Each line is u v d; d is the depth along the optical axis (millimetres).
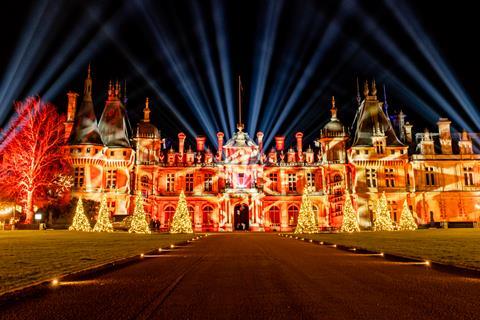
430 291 9633
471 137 69312
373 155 65250
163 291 9742
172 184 67625
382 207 50031
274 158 70000
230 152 67438
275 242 30359
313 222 46094
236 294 9344
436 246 21000
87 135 59812
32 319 7172
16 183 53719
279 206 67125
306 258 17625
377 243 24578
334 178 67938
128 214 59281
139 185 64750
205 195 66500
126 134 65062
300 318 7188
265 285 10547
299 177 68625
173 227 47188
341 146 68500
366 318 7164
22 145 54219
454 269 13000
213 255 19266
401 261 16094
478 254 16422
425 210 64562
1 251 17953
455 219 64625
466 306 8047
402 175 65250
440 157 66312
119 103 66125
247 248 23953
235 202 64625
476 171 66125
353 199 64125
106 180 61531
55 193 57781
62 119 61875
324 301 8555
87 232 41531
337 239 30312
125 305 8234
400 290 9773
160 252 20891
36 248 19672
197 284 10727
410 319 7070
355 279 11492
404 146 65688
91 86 63375
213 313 7562
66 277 11125
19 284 9562
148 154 66125
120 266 14672
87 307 8078
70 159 58875
